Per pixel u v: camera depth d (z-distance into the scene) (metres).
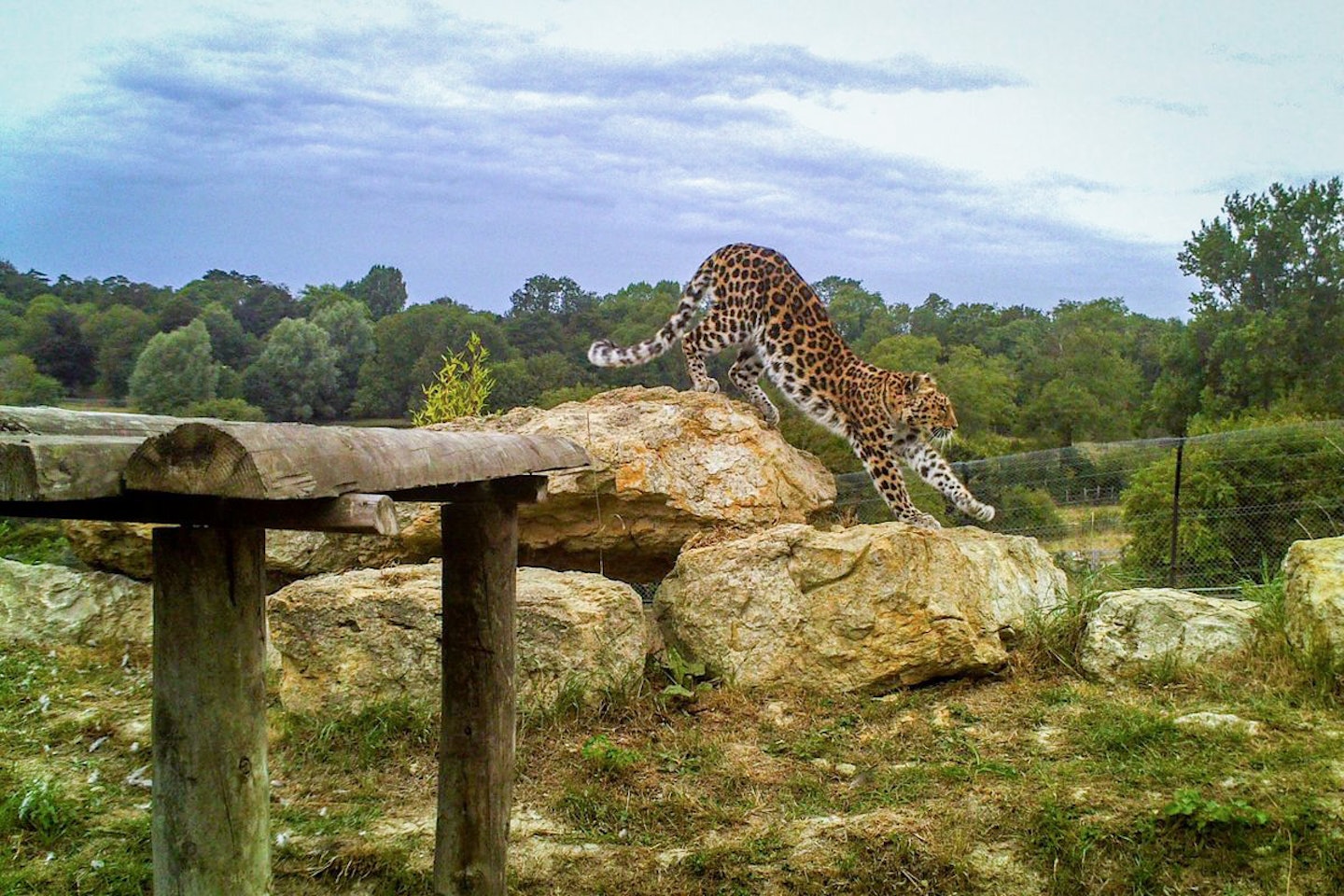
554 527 8.31
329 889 4.93
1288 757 5.36
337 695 6.67
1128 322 54.50
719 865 4.84
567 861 4.98
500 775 4.25
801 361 9.12
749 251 9.45
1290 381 32.31
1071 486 11.88
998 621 7.27
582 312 33.81
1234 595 9.86
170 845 2.83
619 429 8.44
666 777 5.79
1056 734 6.08
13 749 6.57
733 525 8.23
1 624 8.77
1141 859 4.65
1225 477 12.16
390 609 6.70
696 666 7.04
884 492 8.77
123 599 9.00
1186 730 5.78
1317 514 11.55
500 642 4.22
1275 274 33.50
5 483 2.33
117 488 2.53
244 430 2.53
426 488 3.90
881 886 4.67
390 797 5.76
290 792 5.83
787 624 7.02
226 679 2.82
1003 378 32.28
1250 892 4.45
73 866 5.14
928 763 5.79
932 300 52.62
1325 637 6.28
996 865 4.76
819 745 6.14
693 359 9.55
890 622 6.89
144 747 6.54
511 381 25.12
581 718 6.36
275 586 8.75
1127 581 10.15
